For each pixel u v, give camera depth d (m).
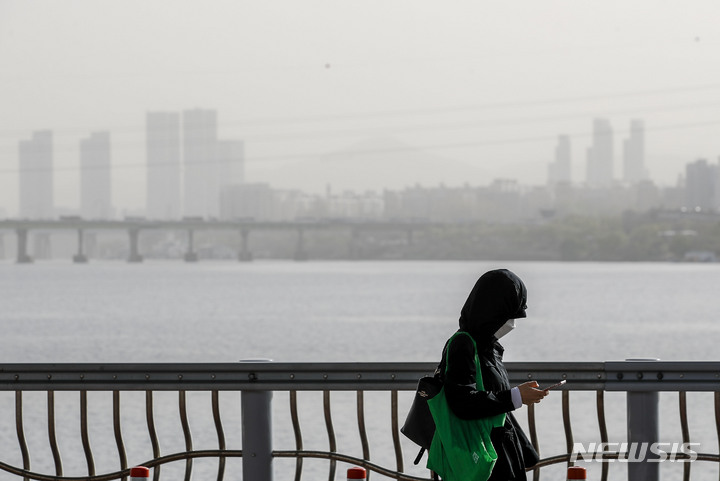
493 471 7.92
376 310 129.38
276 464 23.09
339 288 199.75
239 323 107.25
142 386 9.57
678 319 116.94
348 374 9.45
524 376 9.41
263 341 85.56
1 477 22.33
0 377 9.64
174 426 30.80
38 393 38.94
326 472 22.00
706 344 85.50
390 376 9.43
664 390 9.32
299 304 144.50
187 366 9.53
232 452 9.77
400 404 34.44
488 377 7.92
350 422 30.75
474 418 7.77
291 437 28.72
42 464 25.30
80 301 156.75
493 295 7.93
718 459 9.53
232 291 189.62
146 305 144.38
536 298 163.75
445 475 7.93
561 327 104.81
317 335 91.31
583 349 81.62
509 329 8.09
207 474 22.33
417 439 8.12
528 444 8.26
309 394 37.56
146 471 7.87
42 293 185.12
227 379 9.50
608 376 9.35
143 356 72.94
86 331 97.56
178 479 21.78
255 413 9.55
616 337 92.31
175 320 112.69
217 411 9.70
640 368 9.31
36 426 31.20
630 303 150.88
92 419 32.38
